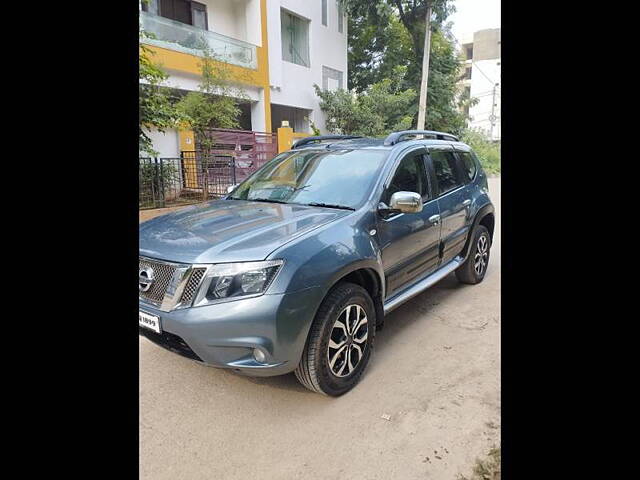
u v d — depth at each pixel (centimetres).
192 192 1112
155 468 205
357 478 198
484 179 488
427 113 2248
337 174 339
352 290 262
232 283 225
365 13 1995
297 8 1703
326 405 254
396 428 233
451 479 196
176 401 258
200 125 1173
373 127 1817
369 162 340
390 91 2170
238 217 292
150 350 320
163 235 266
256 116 1545
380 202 308
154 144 1099
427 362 304
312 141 433
